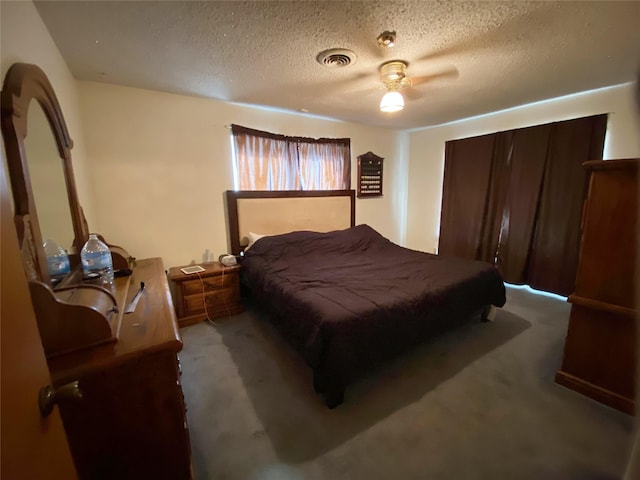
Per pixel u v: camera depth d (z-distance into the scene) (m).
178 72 2.19
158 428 1.03
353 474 1.26
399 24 1.58
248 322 2.71
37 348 0.60
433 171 4.33
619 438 1.41
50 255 1.30
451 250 4.10
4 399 0.46
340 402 1.66
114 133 2.47
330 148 3.75
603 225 1.57
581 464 1.28
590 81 2.50
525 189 3.30
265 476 1.26
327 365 1.57
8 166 0.95
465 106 3.21
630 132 2.62
